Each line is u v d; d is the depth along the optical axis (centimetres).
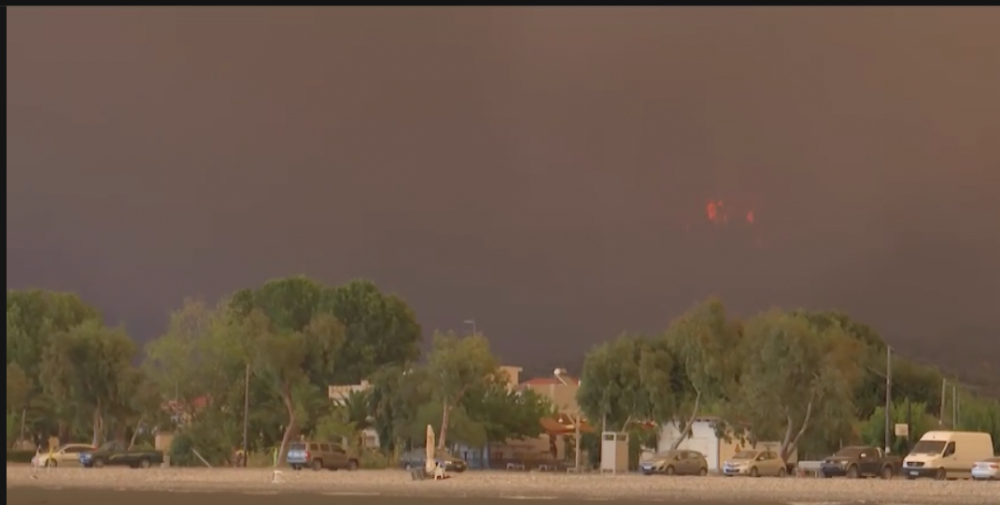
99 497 16875
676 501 16550
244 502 15575
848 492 19762
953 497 18188
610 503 15850
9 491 18738
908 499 17475
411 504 15212
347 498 16788
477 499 16650
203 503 15338
